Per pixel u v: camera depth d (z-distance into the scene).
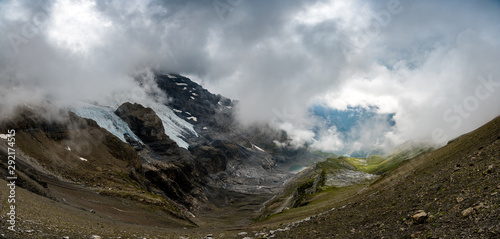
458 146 49.16
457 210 20.16
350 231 28.02
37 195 48.78
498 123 42.00
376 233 23.92
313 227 37.62
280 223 59.38
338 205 61.22
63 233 24.64
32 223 24.95
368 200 44.38
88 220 43.59
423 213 21.91
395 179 60.97
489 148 30.00
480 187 21.53
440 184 28.44
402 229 21.83
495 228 15.12
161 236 42.56
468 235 16.09
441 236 17.50
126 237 33.22
